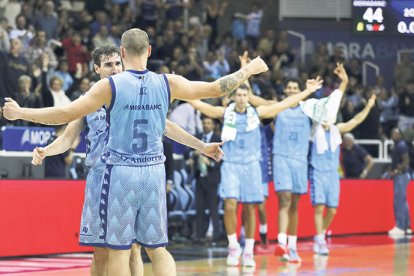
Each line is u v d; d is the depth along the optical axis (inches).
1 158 514.3
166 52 810.2
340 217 695.7
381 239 666.2
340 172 717.3
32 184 506.3
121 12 863.7
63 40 746.2
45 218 513.3
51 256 510.6
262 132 552.7
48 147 278.8
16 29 720.3
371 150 796.6
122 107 239.9
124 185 241.8
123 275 246.1
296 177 496.7
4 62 634.2
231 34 933.2
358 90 878.4
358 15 766.5
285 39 907.4
